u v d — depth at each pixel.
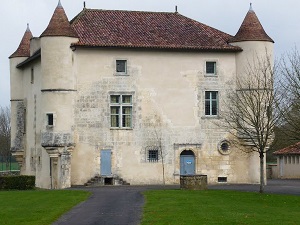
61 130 49.47
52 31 49.62
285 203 33.44
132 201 33.97
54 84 49.53
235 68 53.16
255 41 52.16
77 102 50.56
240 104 49.91
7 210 29.84
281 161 70.25
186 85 52.47
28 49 61.59
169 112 52.12
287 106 44.34
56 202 33.66
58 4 50.91
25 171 60.94
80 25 52.56
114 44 50.72
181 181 43.28
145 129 51.72
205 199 34.59
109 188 46.53
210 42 53.06
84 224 25.17
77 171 50.38
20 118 61.44
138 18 54.97
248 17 53.47
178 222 24.84
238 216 26.73
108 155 51.00
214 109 53.03
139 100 51.66
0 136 98.94
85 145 50.59
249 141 51.19
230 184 51.91
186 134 52.31
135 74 51.62
